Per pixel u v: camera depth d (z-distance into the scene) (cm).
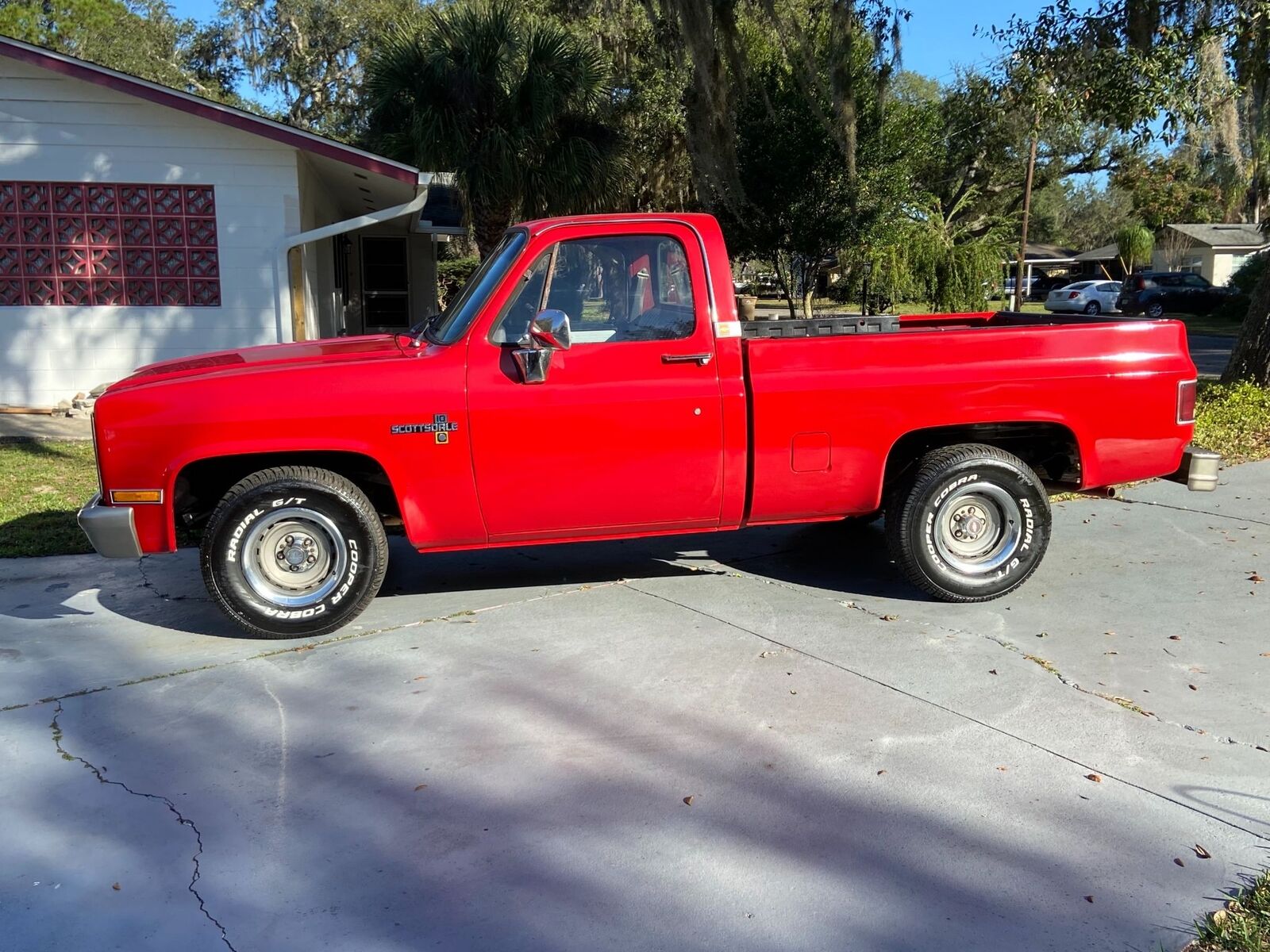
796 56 1692
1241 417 1012
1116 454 538
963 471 521
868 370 513
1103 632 498
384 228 2033
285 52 3994
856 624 512
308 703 427
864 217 2178
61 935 283
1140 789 352
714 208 2145
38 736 398
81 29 3538
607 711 416
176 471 471
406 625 517
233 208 1226
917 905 290
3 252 1194
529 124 1633
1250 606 532
